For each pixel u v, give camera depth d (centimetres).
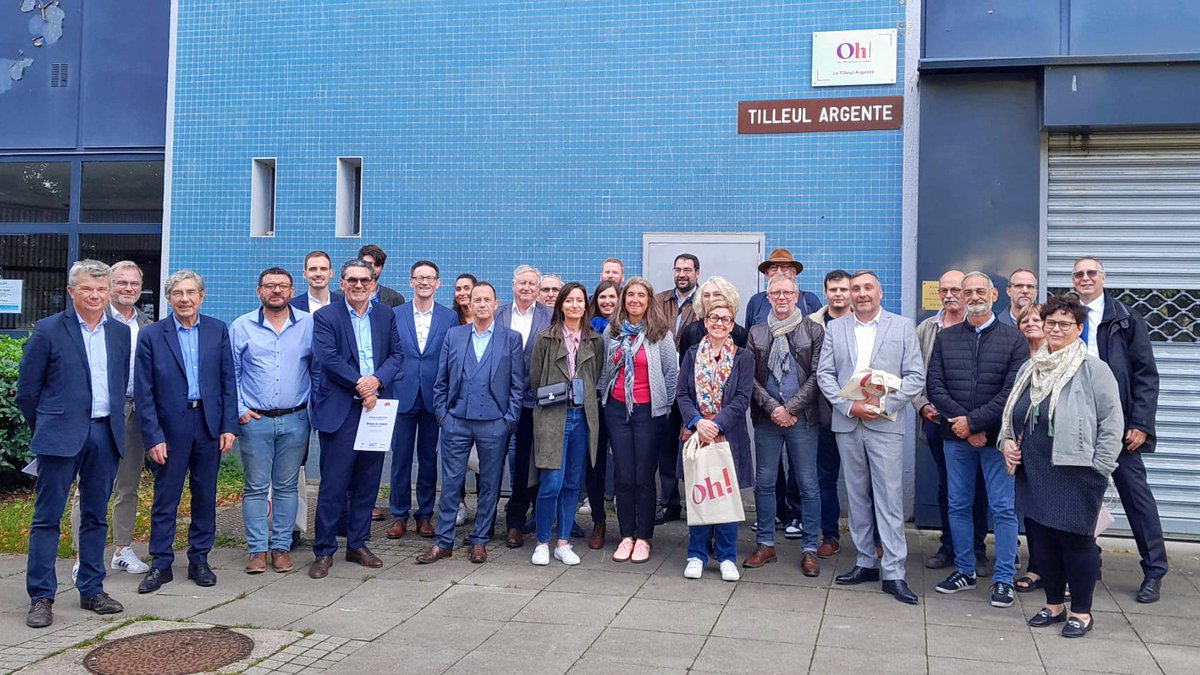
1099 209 721
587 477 664
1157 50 708
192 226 884
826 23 764
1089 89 692
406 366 684
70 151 962
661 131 796
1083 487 479
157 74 946
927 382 575
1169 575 610
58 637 466
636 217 801
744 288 780
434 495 700
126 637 466
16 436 782
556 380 617
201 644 457
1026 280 598
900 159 752
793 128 770
